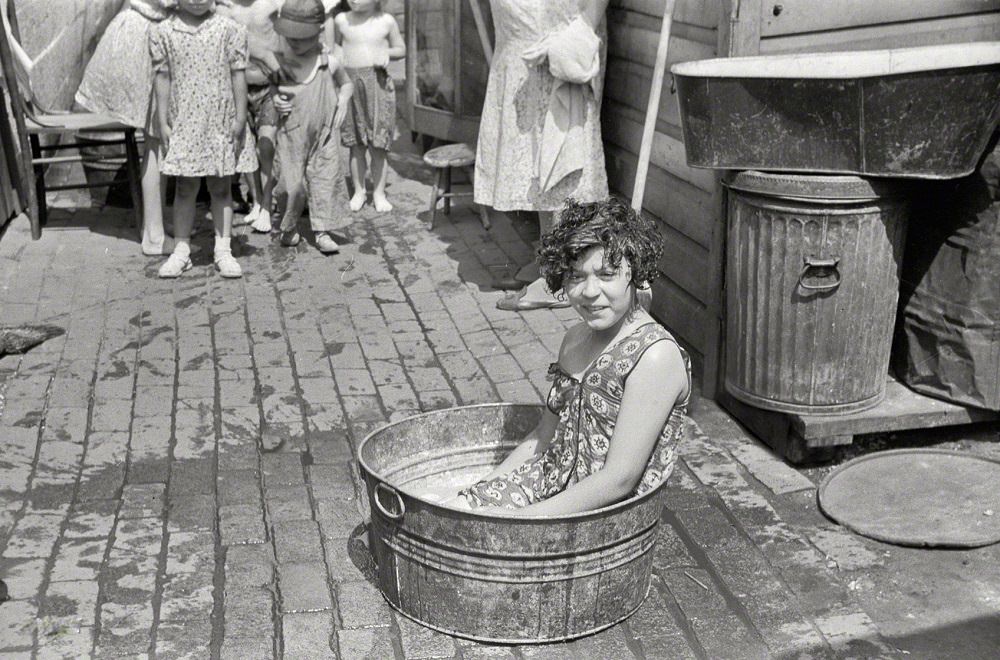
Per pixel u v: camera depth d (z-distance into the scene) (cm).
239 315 619
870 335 444
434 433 390
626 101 645
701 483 444
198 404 511
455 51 876
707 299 522
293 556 390
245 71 676
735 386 473
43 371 543
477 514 322
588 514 321
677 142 554
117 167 809
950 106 403
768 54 470
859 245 430
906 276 468
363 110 792
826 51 473
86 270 686
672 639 347
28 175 726
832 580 380
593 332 345
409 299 645
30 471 448
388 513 339
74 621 353
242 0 718
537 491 360
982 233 435
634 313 340
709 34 507
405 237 756
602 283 324
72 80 780
